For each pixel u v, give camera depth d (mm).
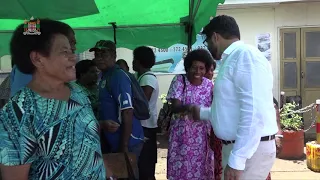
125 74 2811
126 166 2254
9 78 2748
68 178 1346
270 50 7191
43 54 1351
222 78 2100
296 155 5695
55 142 1310
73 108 1397
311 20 7090
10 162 1232
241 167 1938
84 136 1397
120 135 2773
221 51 2266
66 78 1403
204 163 3033
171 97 3053
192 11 3645
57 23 1412
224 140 2141
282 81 7234
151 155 3854
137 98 2896
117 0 3432
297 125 5738
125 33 4785
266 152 2080
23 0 3172
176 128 3037
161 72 7320
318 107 5133
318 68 7207
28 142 1255
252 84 1949
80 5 3436
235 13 7191
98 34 4820
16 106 1277
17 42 1355
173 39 4750
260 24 7176
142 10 3887
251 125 1928
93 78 3541
